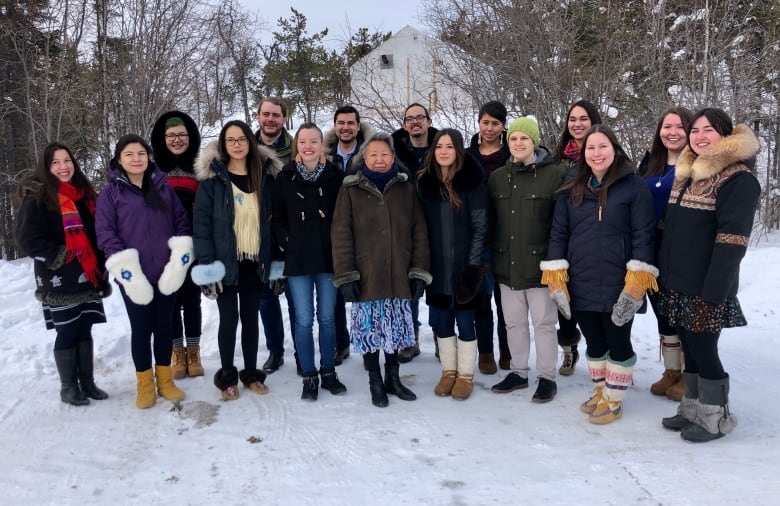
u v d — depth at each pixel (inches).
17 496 100.5
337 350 168.4
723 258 105.7
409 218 135.1
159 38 469.4
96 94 475.2
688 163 114.7
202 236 133.8
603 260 120.6
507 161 139.1
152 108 471.5
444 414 131.0
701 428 114.6
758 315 201.6
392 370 143.4
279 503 96.9
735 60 412.2
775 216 466.9
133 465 110.8
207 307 186.7
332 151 171.9
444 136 131.6
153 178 135.9
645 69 397.7
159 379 141.7
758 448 111.3
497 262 139.5
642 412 130.3
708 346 112.4
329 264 139.2
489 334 157.4
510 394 142.6
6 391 146.9
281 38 920.3
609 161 119.3
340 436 120.9
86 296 135.6
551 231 129.4
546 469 105.6
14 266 277.9
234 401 140.3
